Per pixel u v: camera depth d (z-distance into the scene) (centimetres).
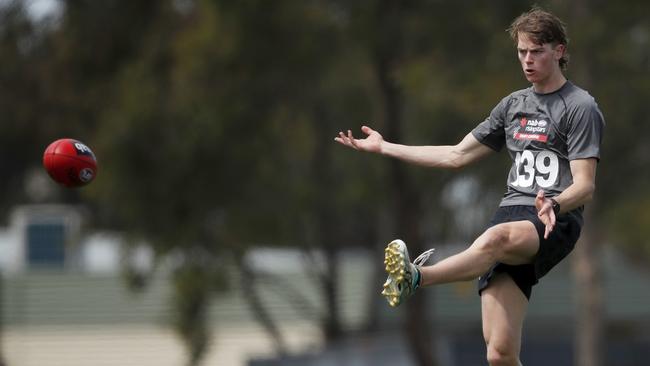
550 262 2992
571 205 2892
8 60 10931
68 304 12344
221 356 12062
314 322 12125
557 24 2953
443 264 2911
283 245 10806
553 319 11950
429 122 10238
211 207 9825
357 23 9044
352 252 14888
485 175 10406
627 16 9138
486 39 8950
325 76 10062
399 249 2841
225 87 9662
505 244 2931
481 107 8644
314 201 10688
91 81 10606
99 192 9675
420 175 9800
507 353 3044
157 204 9688
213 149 9638
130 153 9562
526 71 2970
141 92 9556
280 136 10375
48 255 13088
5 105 11262
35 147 13600
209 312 12081
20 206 16175
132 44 10375
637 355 11525
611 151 9894
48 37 10900
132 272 10125
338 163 10950
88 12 10338
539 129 2995
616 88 9331
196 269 9931
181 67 9688
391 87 9312
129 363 12156
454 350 11088
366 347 10894
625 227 12456
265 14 9325
